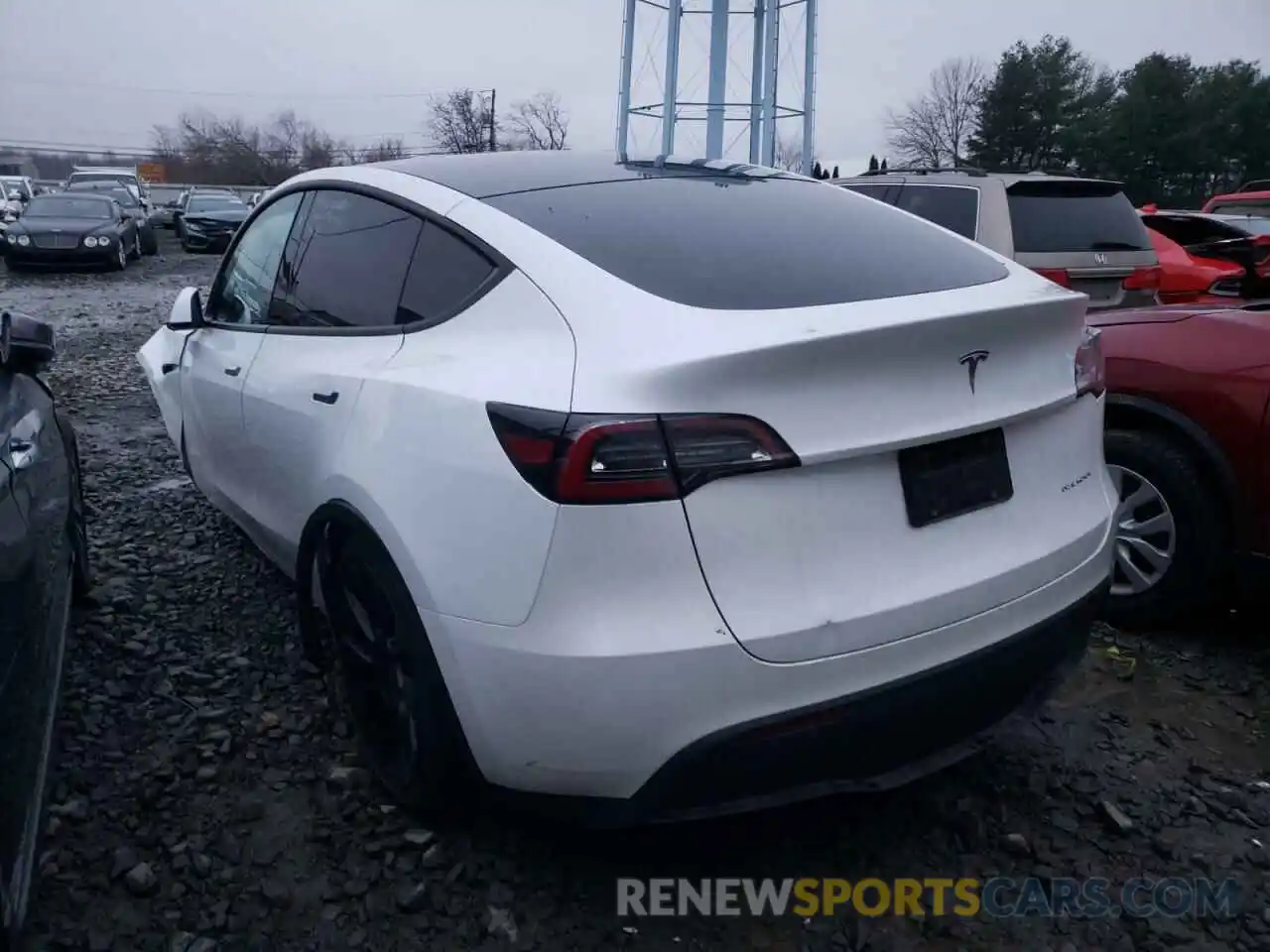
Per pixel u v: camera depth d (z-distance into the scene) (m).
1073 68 56.00
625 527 2.16
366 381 2.78
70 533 3.72
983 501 2.54
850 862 2.76
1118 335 4.04
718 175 3.33
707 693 2.18
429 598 2.43
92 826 2.84
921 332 2.32
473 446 2.35
